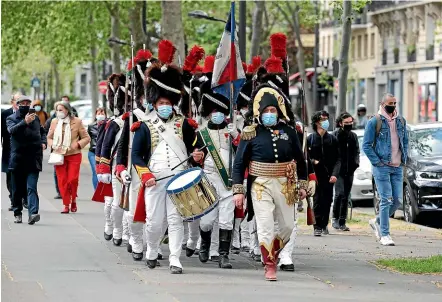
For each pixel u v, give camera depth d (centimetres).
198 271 2575
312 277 2502
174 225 2533
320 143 3412
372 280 2462
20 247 3014
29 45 10981
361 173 4800
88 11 9444
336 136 3581
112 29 9344
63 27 9469
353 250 3047
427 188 4012
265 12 10612
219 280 2433
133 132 2591
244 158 2455
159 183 2559
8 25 9869
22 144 3575
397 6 12088
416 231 3578
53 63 14825
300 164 2484
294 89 12688
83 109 11400
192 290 2291
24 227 3541
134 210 2695
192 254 2838
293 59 14538
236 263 2716
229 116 2680
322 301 2170
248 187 2462
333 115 6062
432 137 4231
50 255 2852
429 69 11606
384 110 3128
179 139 2578
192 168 2538
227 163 2652
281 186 2436
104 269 2603
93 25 9588
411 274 2567
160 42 2622
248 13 10425
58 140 4050
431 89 11581
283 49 2634
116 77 3020
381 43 13125
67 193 4078
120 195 2791
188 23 10562
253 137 2444
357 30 14000
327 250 3044
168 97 2559
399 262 2714
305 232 3541
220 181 2650
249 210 2494
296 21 10381
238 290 2294
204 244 2736
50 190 5159
